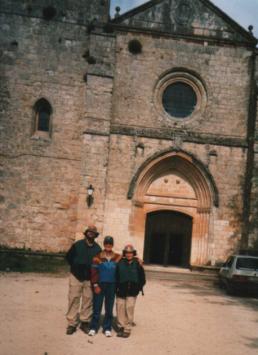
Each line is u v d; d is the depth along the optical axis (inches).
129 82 875.4
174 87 901.2
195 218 900.6
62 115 868.0
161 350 358.6
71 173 862.5
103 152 826.8
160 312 509.0
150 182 895.7
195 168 882.1
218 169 882.1
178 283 786.8
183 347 370.9
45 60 869.2
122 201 855.7
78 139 868.6
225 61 897.5
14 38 864.3
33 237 845.8
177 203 902.4
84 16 884.6
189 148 878.4
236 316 515.2
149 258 904.9
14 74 860.0
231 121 892.0
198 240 889.5
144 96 877.2
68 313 386.9
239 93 896.3
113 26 871.7
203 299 628.7
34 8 872.9
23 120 857.5
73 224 856.3
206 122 887.7
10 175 847.7
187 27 893.8
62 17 878.4
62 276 748.6
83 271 387.5
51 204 854.5
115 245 847.7
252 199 842.8
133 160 861.8
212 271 856.3
